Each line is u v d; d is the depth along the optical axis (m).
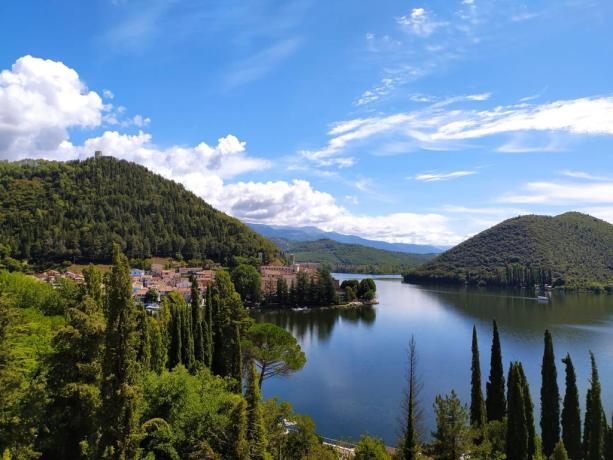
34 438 29.39
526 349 125.00
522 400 46.25
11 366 29.12
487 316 188.12
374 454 43.72
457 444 37.97
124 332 25.78
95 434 26.41
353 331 157.88
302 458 43.38
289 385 93.31
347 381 96.19
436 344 134.38
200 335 66.50
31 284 89.19
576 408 51.75
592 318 178.00
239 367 58.75
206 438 35.12
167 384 36.94
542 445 53.38
